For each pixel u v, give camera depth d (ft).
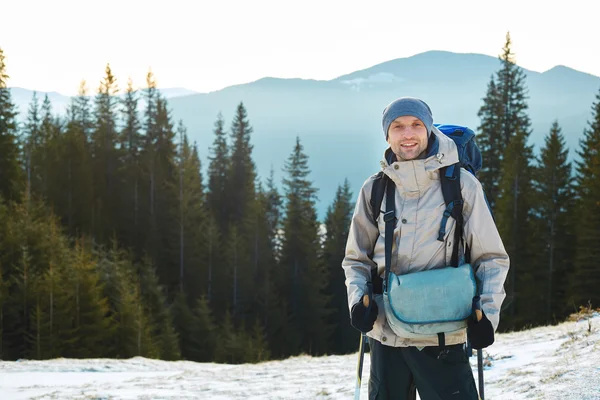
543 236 132.05
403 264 9.12
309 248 203.92
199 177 247.70
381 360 9.21
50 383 29.68
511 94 184.03
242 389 23.77
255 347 147.13
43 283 108.78
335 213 224.53
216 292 191.72
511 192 140.36
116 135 262.67
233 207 269.44
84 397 23.38
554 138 139.13
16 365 37.91
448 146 8.97
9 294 112.68
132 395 23.59
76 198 213.25
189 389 24.85
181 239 200.75
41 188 216.74
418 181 8.93
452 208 8.86
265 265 207.62
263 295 188.14
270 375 28.17
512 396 14.87
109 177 248.52
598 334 21.62
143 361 42.24
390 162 9.42
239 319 186.60
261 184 266.77
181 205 206.80
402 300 8.56
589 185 125.08
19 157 225.76
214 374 31.09
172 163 243.60
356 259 9.64
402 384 9.12
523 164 140.67
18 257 123.54
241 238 204.74
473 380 8.89
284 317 185.68
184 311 149.69
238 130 272.31
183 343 146.72
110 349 110.22
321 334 189.98
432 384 8.64
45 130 277.44
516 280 131.34
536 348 23.29
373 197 9.45
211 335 145.18
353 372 26.00
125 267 154.10
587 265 115.34
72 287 111.04
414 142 9.05
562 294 128.67
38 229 132.98
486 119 185.47
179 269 203.31
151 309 140.67
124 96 265.13
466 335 8.91
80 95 285.23
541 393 14.12
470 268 8.72
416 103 9.08
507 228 135.13
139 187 228.84
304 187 221.87
